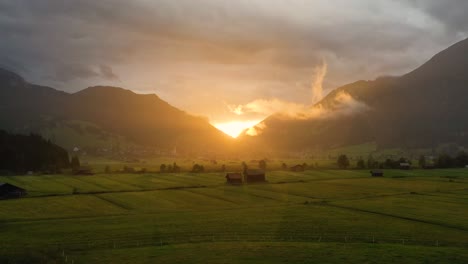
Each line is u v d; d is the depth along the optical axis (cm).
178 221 8956
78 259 5881
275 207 11025
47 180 17812
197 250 6244
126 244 6844
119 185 16275
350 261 5469
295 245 6500
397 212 9800
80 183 16850
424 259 5528
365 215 9469
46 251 6375
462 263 5356
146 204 12000
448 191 14062
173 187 15675
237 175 17575
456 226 8138
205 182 17550
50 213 10425
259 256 5825
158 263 5559
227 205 11819
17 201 12256
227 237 7319
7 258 5975
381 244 6550
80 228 8262
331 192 14325
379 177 19550
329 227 8094
